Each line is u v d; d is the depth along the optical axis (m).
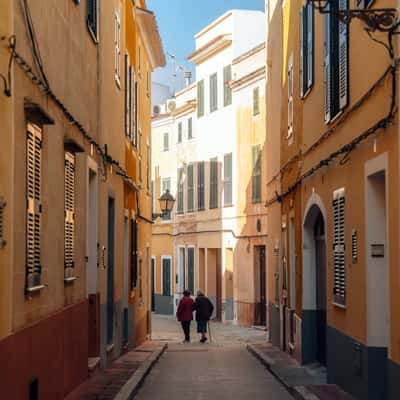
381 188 9.87
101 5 14.40
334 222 12.13
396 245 8.54
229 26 34.66
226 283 33.94
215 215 35.19
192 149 38.66
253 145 31.03
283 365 16.05
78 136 11.86
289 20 17.95
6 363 7.32
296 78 16.72
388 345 9.40
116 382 12.54
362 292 10.18
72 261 11.25
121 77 17.86
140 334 23.03
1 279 7.22
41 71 8.97
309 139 14.85
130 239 20.30
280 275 19.95
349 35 11.02
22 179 8.05
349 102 11.02
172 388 13.42
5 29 7.36
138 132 22.41
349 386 11.07
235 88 33.28
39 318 8.97
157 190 44.22
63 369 10.38
